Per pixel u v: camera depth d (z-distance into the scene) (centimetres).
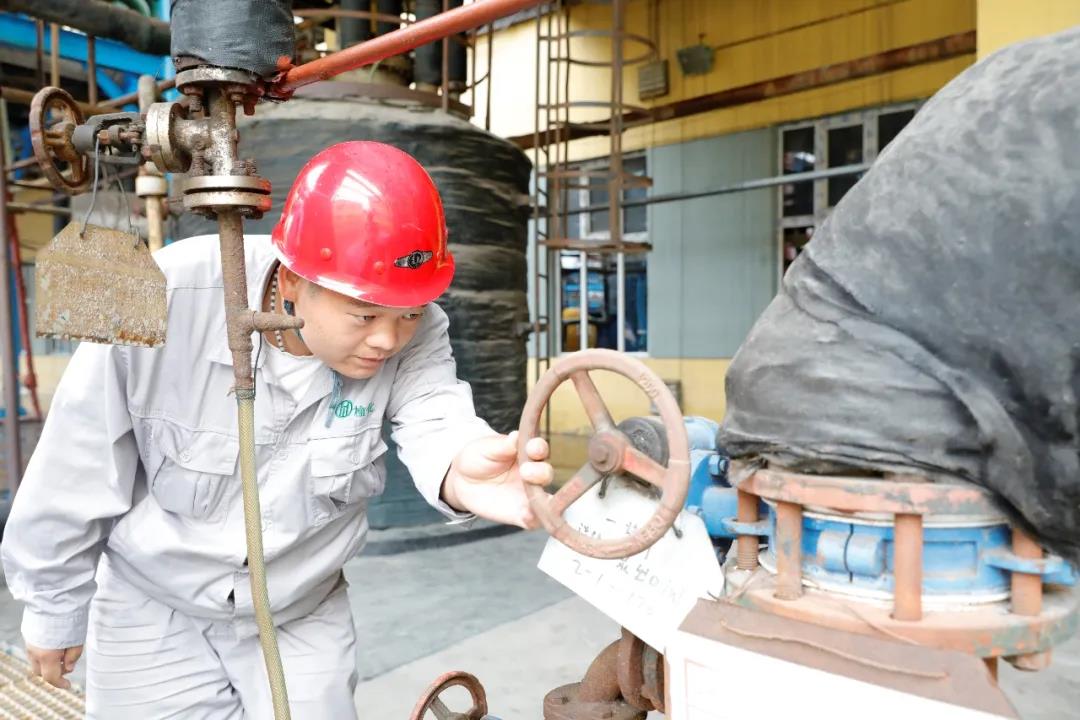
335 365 106
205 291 112
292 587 122
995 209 63
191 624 128
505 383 397
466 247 379
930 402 66
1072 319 60
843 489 68
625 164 801
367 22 399
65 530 114
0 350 351
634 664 88
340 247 96
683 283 749
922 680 57
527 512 95
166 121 82
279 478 116
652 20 757
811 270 75
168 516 118
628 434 78
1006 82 66
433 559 354
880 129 652
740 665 63
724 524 84
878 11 637
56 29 402
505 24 834
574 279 837
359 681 228
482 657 245
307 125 352
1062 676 225
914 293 67
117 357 110
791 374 72
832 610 70
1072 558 66
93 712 129
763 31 695
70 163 91
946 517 69
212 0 81
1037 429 63
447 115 378
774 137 699
